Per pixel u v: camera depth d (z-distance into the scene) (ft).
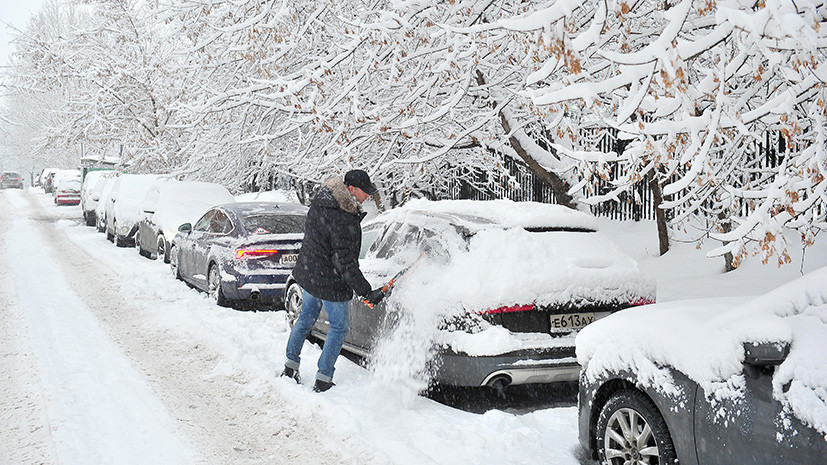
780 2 12.12
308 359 22.40
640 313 13.79
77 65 72.02
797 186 15.74
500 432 15.76
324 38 35.81
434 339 17.52
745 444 10.61
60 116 75.87
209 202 49.90
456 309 17.20
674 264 35.65
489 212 19.44
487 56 27.99
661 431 12.37
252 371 21.02
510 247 17.61
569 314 17.31
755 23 12.42
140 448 15.38
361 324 20.92
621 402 13.32
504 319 16.87
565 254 17.80
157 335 26.61
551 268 17.28
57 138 75.20
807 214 18.06
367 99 33.06
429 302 17.80
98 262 50.16
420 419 16.60
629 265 18.20
